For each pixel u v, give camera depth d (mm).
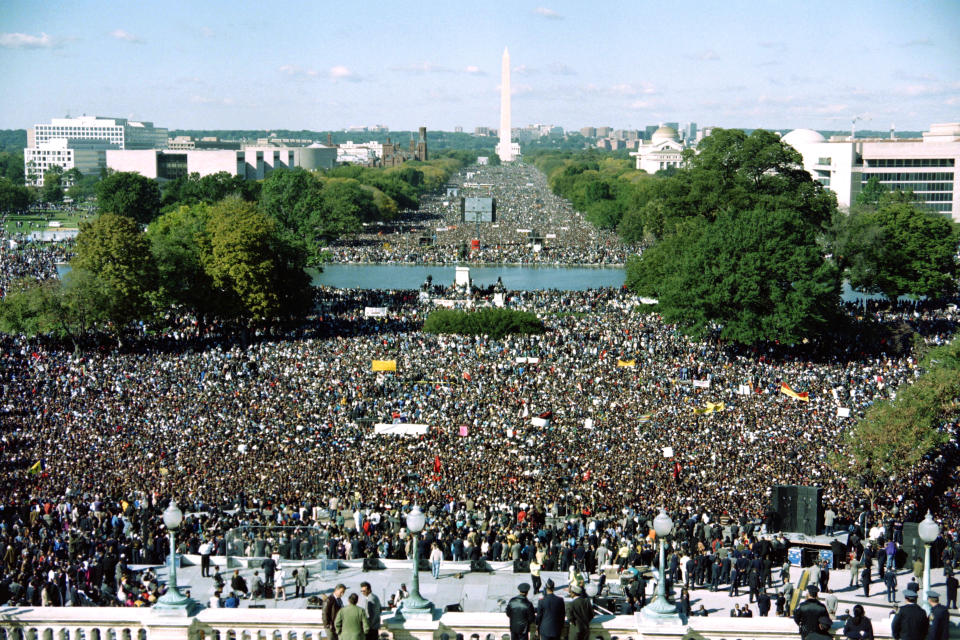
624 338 154250
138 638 40750
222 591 51125
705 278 147750
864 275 191875
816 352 146875
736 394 118062
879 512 73250
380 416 106938
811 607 36719
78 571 53219
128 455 91438
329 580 54250
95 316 144875
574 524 66500
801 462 89938
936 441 85000
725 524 68125
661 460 90312
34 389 116000
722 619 39469
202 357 135750
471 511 71000
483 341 152000
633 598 48469
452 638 40000
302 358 136750
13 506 72938
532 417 106375
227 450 93312
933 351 106000
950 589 45438
